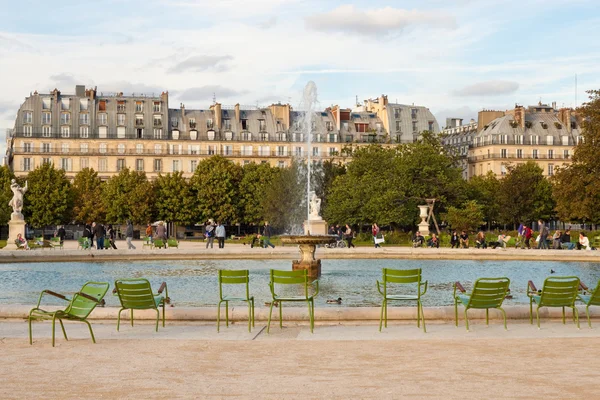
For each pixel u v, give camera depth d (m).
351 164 91.50
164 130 135.50
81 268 37.84
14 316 18.02
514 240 56.62
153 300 16.52
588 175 68.12
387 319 17.70
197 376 11.58
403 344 14.59
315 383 11.04
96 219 112.31
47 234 110.62
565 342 14.76
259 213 111.12
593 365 12.30
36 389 10.66
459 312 17.95
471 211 72.69
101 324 17.50
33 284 30.02
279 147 140.00
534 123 138.38
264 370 12.04
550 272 35.66
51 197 107.19
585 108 70.00
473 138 143.75
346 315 17.64
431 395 10.24
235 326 17.20
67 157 132.00
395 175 81.69
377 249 46.66
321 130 141.38
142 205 109.38
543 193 106.12
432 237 57.69
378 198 75.62
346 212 78.94
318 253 45.53
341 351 13.80
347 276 33.31
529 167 110.88
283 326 17.19
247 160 138.38
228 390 10.61
